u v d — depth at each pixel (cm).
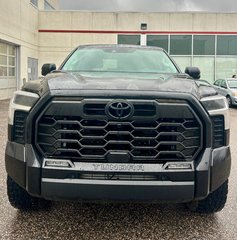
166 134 299
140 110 297
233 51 2600
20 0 2231
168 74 423
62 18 2612
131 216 382
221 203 368
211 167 308
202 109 305
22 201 371
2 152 663
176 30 2586
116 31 2605
